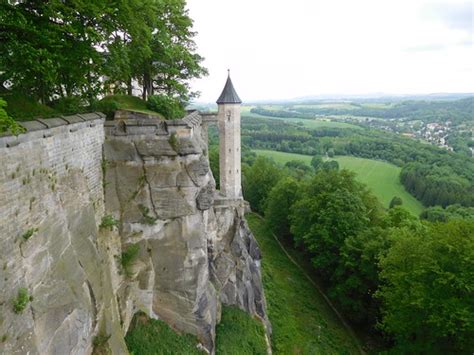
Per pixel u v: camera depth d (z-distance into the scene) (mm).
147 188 18188
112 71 17656
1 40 11766
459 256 21219
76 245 13062
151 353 17344
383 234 32438
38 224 10586
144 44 19516
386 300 26766
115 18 15484
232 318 23875
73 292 11422
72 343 11117
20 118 12227
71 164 13570
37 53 11453
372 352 28391
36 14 12375
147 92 28031
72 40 13797
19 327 8875
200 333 19484
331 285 36375
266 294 32938
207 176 20078
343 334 30406
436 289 21750
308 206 40062
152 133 18203
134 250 18031
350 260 32312
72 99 17969
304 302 33969
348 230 34844
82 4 12391
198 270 19250
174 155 18281
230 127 35562
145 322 18453
